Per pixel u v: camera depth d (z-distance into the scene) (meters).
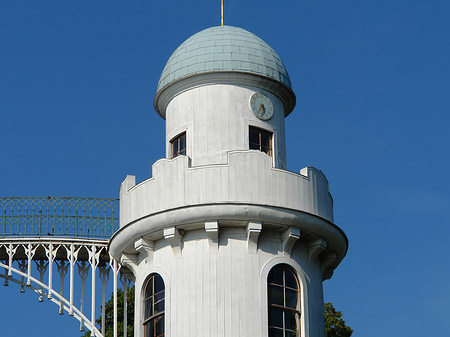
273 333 38.50
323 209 40.56
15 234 43.47
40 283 43.06
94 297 42.75
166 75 42.94
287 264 39.53
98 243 43.69
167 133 42.72
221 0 45.72
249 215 38.56
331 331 56.53
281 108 43.09
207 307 38.28
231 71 41.69
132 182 41.41
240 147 41.03
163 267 39.78
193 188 39.03
